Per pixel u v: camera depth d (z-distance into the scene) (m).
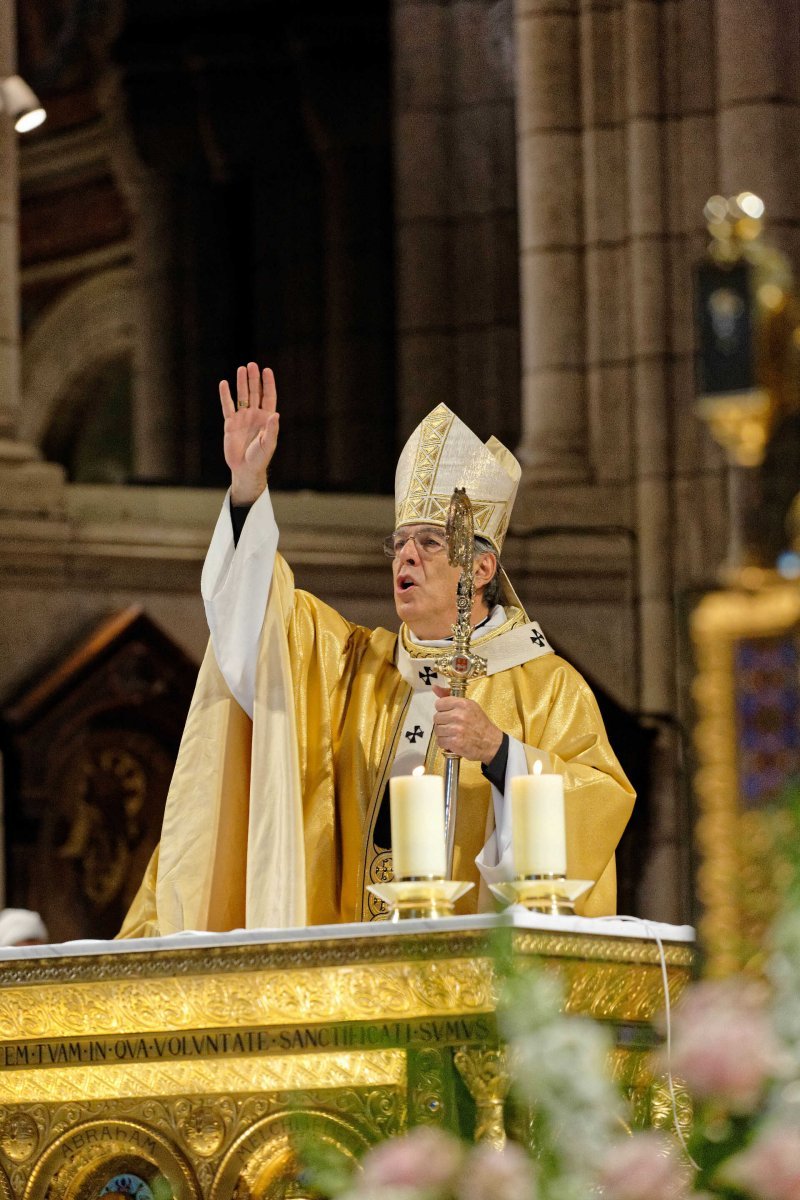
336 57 27.31
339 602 20.75
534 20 21.78
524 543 21.17
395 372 27.17
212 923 7.63
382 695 8.25
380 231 27.39
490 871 7.19
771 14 20.78
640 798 20.52
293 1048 6.05
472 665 7.84
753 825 4.56
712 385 12.88
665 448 21.28
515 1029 4.29
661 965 6.08
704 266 13.05
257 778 7.57
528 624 8.55
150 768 19.94
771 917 4.10
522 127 21.92
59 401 31.75
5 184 20.94
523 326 22.48
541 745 8.09
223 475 29.00
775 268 12.95
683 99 21.41
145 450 29.31
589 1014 6.02
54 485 20.41
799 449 12.86
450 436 8.55
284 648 7.75
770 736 11.64
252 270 28.86
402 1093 5.92
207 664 7.88
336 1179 5.09
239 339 29.16
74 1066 6.33
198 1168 6.16
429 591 8.34
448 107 23.66
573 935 5.87
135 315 30.58
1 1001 6.31
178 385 29.16
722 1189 4.53
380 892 6.07
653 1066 6.09
